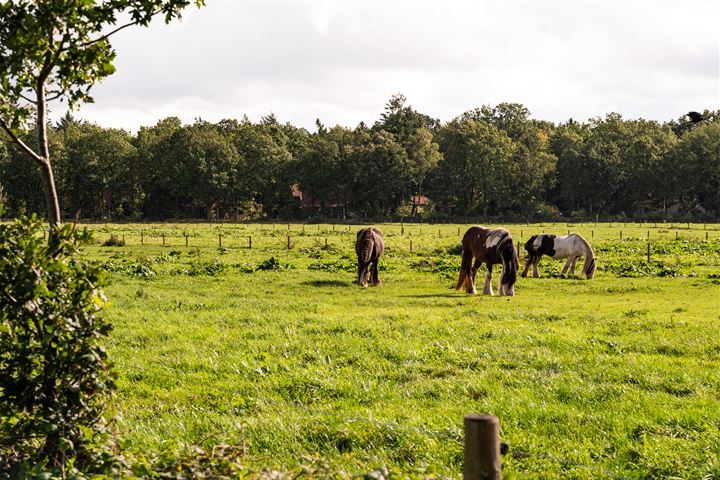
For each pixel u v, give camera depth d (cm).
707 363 1216
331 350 1330
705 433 828
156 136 11212
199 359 1257
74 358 602
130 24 699
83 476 543
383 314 1816
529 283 2667
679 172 10581
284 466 709
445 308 2002
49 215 688
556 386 1054
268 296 2277
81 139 10406
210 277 2800
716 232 6209
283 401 1005
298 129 14338
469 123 11094
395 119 12044
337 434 827
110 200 10825
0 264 586
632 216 10656
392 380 1133
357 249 2595
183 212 11231
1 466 615
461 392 1049
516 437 824
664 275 2853
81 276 624
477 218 10119
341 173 10694
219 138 10731
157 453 645
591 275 2811
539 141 11369
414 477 556
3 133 5988
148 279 2730
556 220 10256
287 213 10625
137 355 1298
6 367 612
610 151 11206
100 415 624
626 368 1168
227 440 789
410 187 10900
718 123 11231
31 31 648
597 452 784
